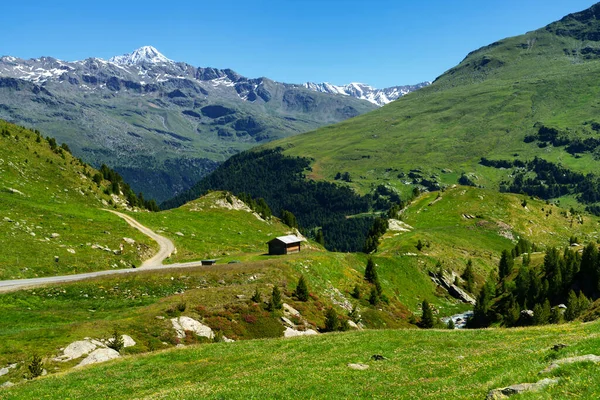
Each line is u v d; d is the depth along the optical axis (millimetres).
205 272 88625
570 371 17750
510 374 20422
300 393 24734
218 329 60969
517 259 162875
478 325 112938
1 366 41281
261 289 77375
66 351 45625
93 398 29719
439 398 19719
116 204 163000
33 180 140375
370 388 24438
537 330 41062
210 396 25109
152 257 119000
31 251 93125
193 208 181750
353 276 110750
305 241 187750
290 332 66000
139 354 43531
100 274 93125
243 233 168250
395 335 44500
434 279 141125
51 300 70938
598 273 103188
